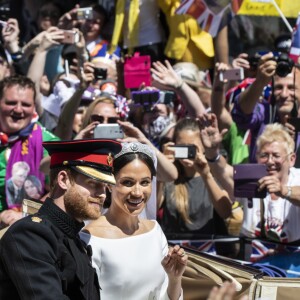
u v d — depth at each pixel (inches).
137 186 567.8
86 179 494.9
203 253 634.8
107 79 940.6
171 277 546.6
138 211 569.3
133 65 934.4
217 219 815.7
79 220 498.3
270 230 754.8
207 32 991.0
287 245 750.5
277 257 749.3
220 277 595.8
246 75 938.1
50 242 480.4
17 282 473.4
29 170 785.6
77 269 485.1
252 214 765.3
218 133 796.6
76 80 964.0
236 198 789.9
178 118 975.6
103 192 501.0
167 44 1051.9
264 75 860.6
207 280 600.4
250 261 761.6
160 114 896.9
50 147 500.4
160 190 817.5
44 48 951.0
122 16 1061.8
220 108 891.4
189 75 991.6
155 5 1061.1
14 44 973.2
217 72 885.8
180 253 541.0
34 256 475.2
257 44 1151.6
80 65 964.0
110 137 756.6
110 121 808.9
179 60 1048.2
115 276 551.8
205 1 979.3
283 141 752.3
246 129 892.6
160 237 581.9
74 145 495.2
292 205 748.6
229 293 418.9
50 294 467.2
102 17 1088.8
